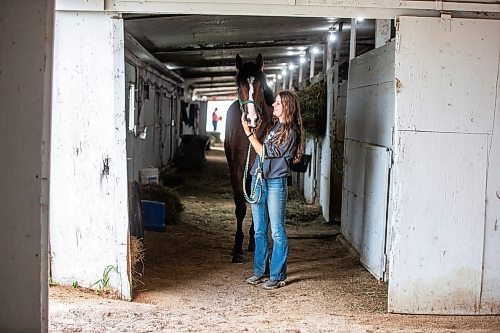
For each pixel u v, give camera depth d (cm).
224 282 475
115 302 387
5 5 200
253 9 380
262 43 977
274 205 454
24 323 210
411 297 387
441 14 372
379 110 485
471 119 378
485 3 372
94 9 384
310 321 356
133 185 491
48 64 203
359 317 375
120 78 396
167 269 509
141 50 739
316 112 795
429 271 386
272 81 1969
